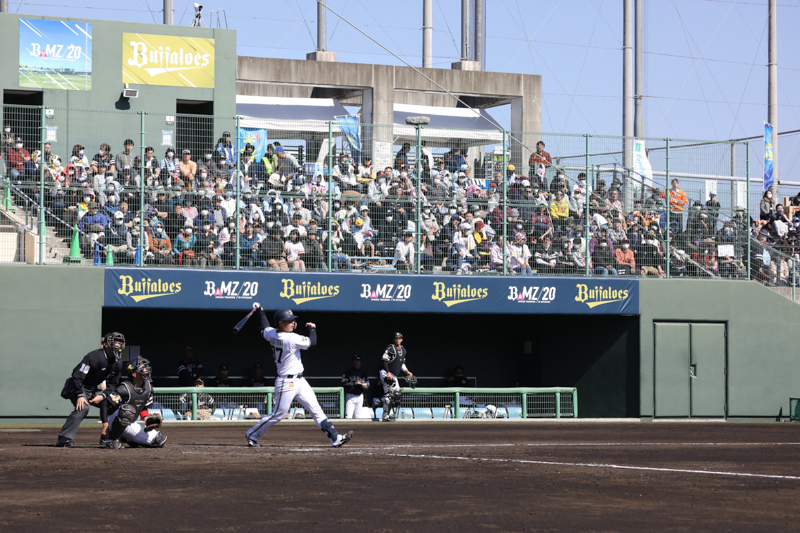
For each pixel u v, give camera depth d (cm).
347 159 3638
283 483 1338
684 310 3622
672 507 1159
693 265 3734
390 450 1925
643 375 3553
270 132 4456
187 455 1741
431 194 3584
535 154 3666
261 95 4962
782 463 1752
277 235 3334
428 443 2214
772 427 3181
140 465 1549
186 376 3391
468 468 1573
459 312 3416
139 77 3944
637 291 3572
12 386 2992
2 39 3744
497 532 981
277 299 3250
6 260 3148
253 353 3650
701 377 3625
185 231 3244
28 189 3225
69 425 1948
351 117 4878
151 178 3300
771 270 3997
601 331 3688
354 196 3469
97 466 1530
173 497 1188
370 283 3344
